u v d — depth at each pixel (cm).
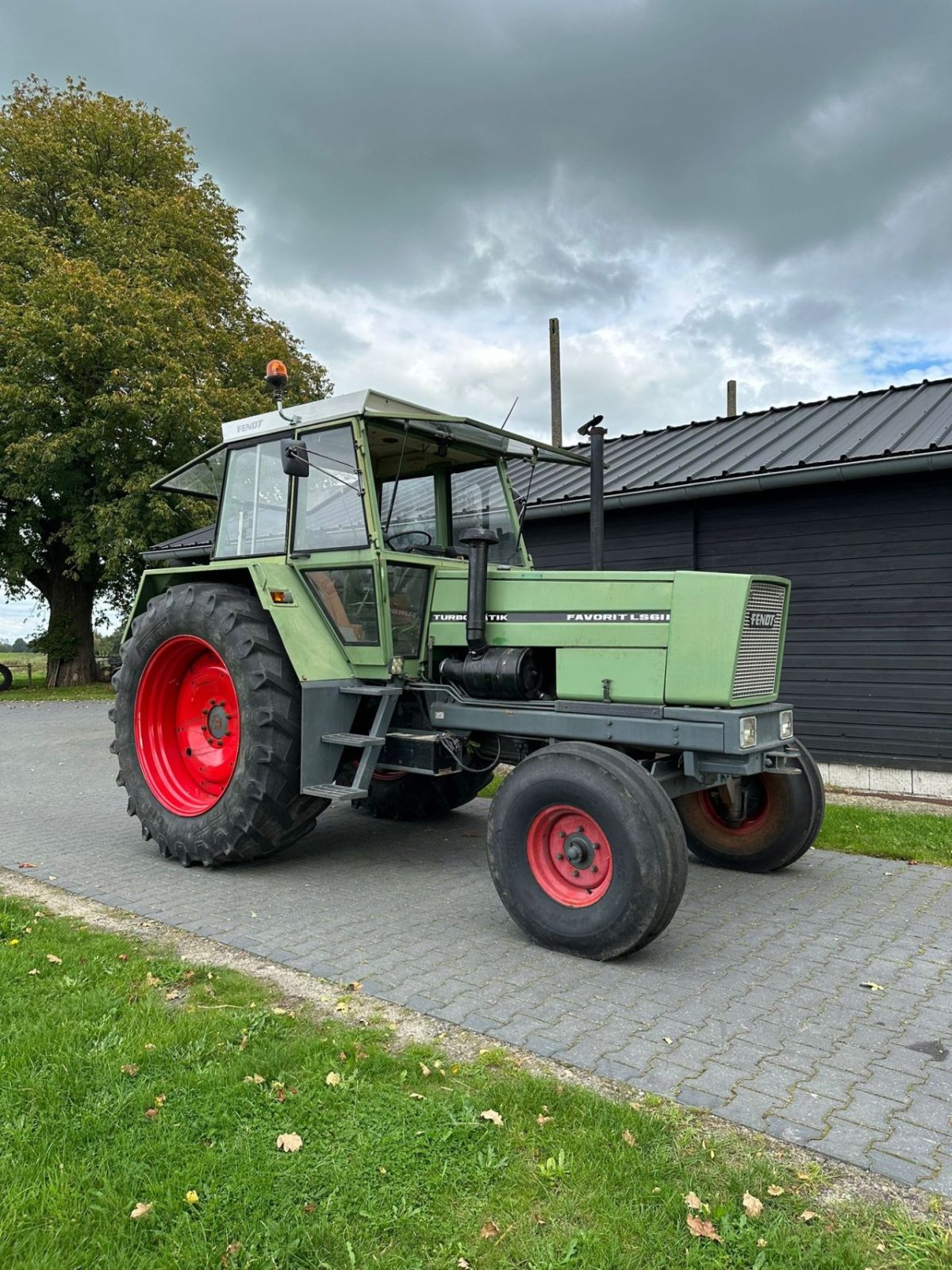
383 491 536
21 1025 299
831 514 759
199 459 595
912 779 721
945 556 703
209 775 548
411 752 499
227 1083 264
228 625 507
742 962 376
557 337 1780
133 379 1784
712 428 1033
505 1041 300
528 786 396
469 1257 196
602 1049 295
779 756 433
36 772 899
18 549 1995
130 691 567
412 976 356
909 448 681
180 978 347
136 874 512
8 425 1808
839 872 519
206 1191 215
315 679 495
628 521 877
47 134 1964
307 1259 194
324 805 520
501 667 457
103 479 1895
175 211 2031
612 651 425
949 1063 288
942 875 513
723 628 394
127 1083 263
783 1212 211
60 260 1798
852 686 751
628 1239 202
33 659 3528
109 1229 202
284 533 538
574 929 377
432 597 509
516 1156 232
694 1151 236
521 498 580
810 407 994
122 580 2198
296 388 2245
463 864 538
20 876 507
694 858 552
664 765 429
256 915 434
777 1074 279
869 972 366
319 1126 244
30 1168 222
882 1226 208
